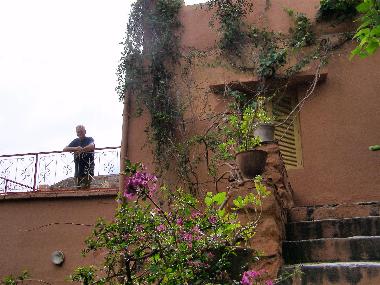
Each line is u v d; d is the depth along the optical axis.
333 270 4.13
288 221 5.77
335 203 7.18
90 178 8.51
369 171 7.23
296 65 7.77
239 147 5.76
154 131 7.80
